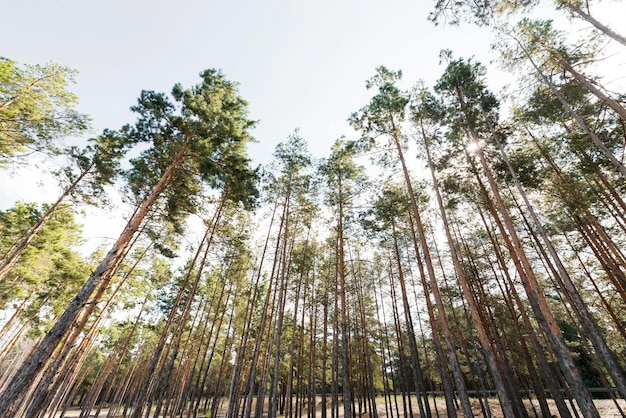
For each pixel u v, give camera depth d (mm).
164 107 12164
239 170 12758
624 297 11852
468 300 10633
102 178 15406
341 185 17375
